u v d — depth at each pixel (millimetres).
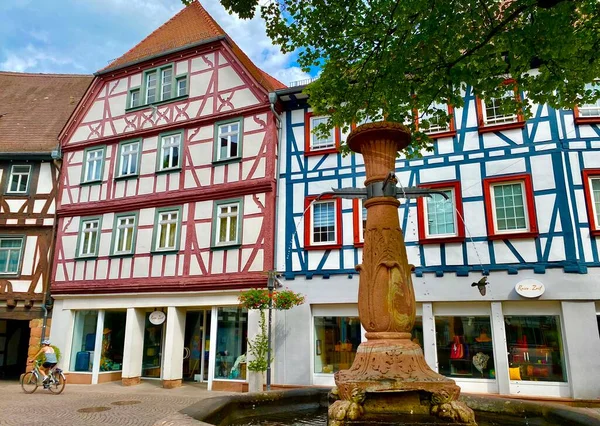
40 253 17281
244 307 13312
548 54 6613
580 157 11625
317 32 7512
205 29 17531
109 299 15867
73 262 16859
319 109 8547
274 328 13227
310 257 13430
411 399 4121
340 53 7742
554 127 11883
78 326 16453
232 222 14703
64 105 21641
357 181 13500
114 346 16172
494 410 5020
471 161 12453
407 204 12750
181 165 15938
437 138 12906
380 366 4328
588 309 10703
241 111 15250
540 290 11023
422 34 6516
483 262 11750
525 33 6426
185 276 14859
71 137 18469
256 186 14359
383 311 4594
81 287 16219
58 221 17594
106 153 17547
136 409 10617
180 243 15250
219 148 15586
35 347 16438
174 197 15688
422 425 3824
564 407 4391
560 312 11008
